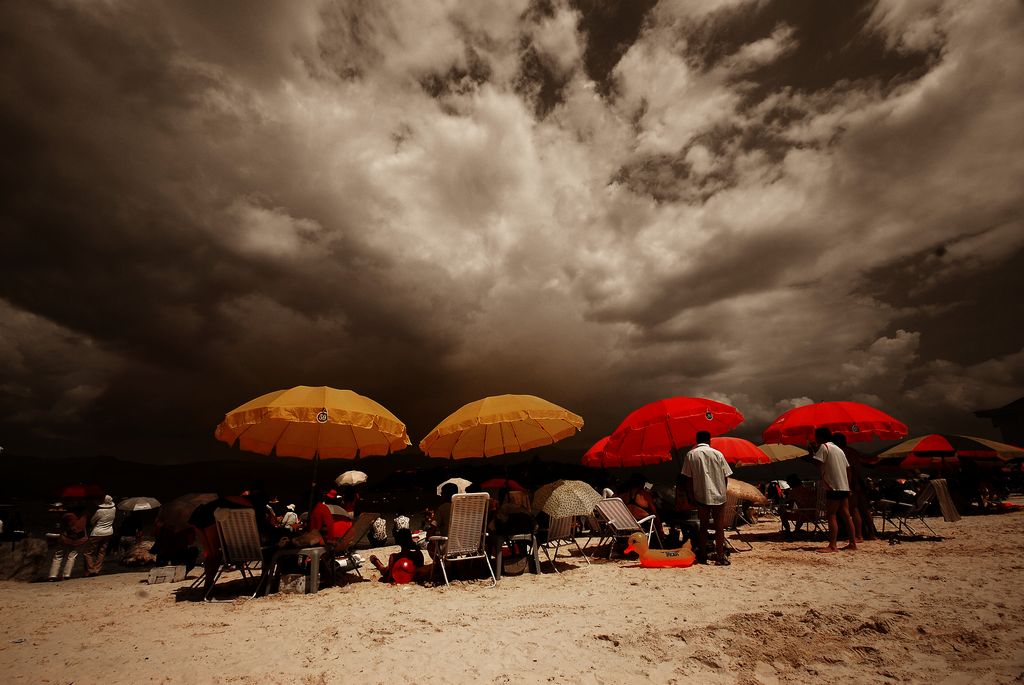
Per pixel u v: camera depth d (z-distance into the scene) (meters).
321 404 7.29
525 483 9.02
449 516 7.15
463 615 5.16
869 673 3.20
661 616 4.62
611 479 12.09
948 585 5.20
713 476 7.66
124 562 12.42
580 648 3.87
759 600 4.98
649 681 3.22
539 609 5.24
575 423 8.79
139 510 12.66
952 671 3.15
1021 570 5.75
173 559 9.04
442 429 8.32
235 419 7.23
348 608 5.75
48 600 6.77
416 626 4.78
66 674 3.67
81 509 10.29
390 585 7.26
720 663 3.46
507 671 3.49
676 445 10.02
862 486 9.35
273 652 4.09
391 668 3.63
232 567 7.17
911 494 10.97
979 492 13.87
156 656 4.05
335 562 7.65
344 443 9.15
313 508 7.70
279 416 7.04
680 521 8.41
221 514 6.49
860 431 9.80
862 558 7.23
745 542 10.16
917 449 12.57
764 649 3.67
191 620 5.35
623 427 9.00
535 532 7.73
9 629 5.10
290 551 6.85
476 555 7.25
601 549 10.00
